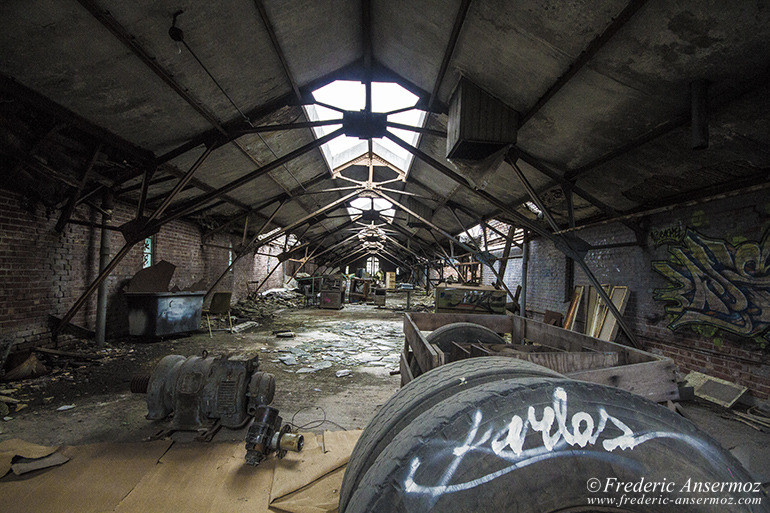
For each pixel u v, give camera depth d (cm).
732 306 396
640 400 113
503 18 315
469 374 150
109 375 462
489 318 415
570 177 496
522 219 528
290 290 1850
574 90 350
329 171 945
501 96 415
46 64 309
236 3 329
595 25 273
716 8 224
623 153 404
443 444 102
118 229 491
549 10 282
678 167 390
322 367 546
